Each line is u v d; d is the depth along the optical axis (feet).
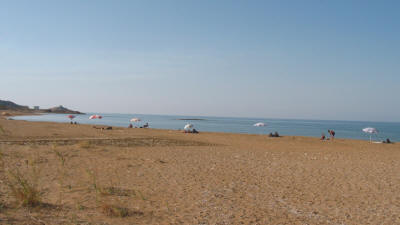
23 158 35.78
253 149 62.13
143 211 17.88
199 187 25.38
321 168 37.24
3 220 14.16
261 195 23.50
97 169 31.73
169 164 37.35
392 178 31.55
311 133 202.80
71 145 54.13
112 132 98.53
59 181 24.79
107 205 17.71
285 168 36.78
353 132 232.53
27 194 17.43
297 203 21.50
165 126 255.91
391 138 163.53
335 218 18.34
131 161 38.40
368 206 21.16
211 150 56.18
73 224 14.53
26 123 133.08
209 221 16.71
